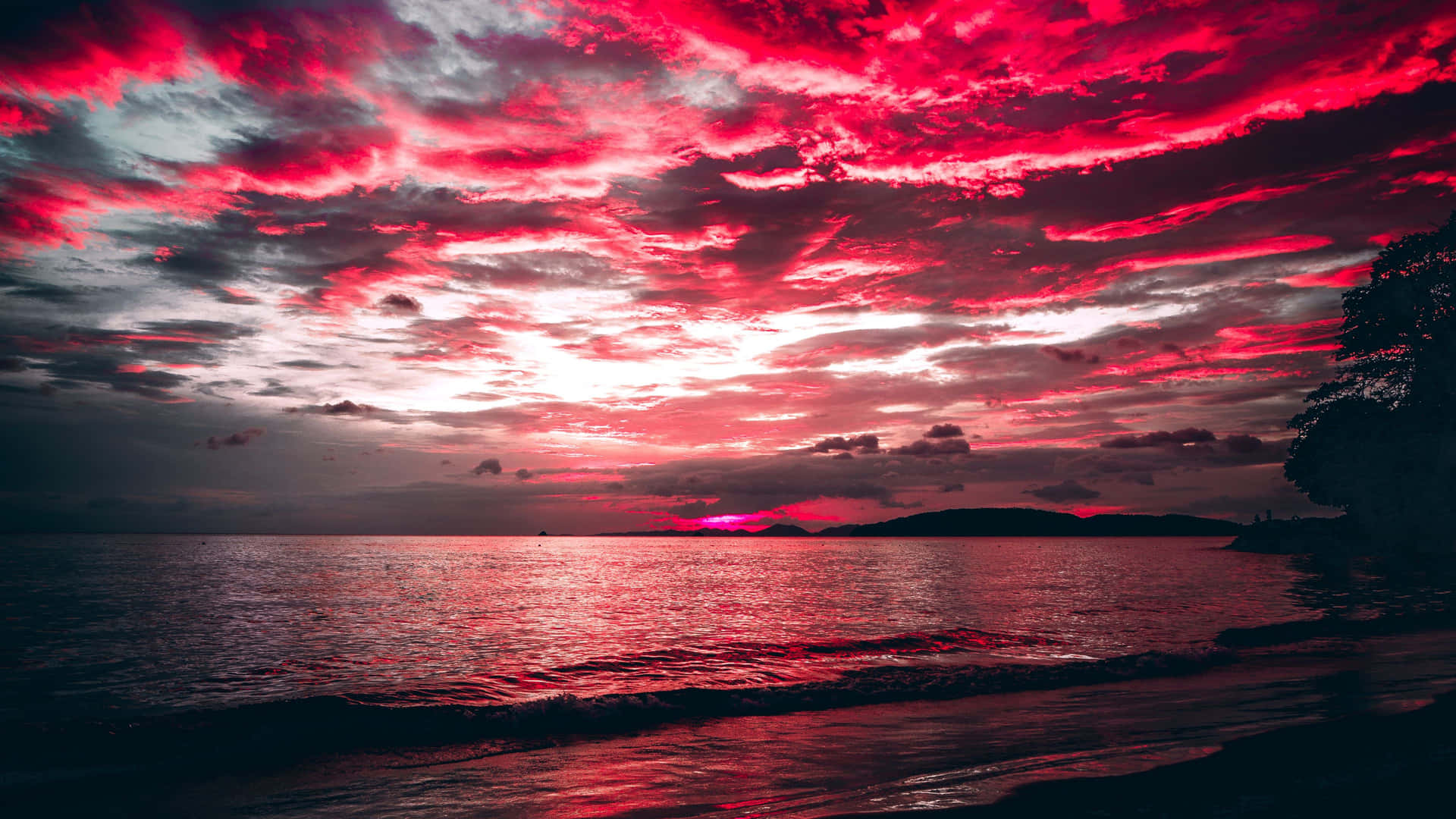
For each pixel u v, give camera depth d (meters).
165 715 13.61
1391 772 9.05
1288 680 15.48
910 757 10.61
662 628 30.47
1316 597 38.81
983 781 9.19
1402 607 32.34
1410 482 57.53
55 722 14.79
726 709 14.09
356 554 139.50
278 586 56.09
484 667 20.56
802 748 11.30
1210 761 9.71
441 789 9.62
